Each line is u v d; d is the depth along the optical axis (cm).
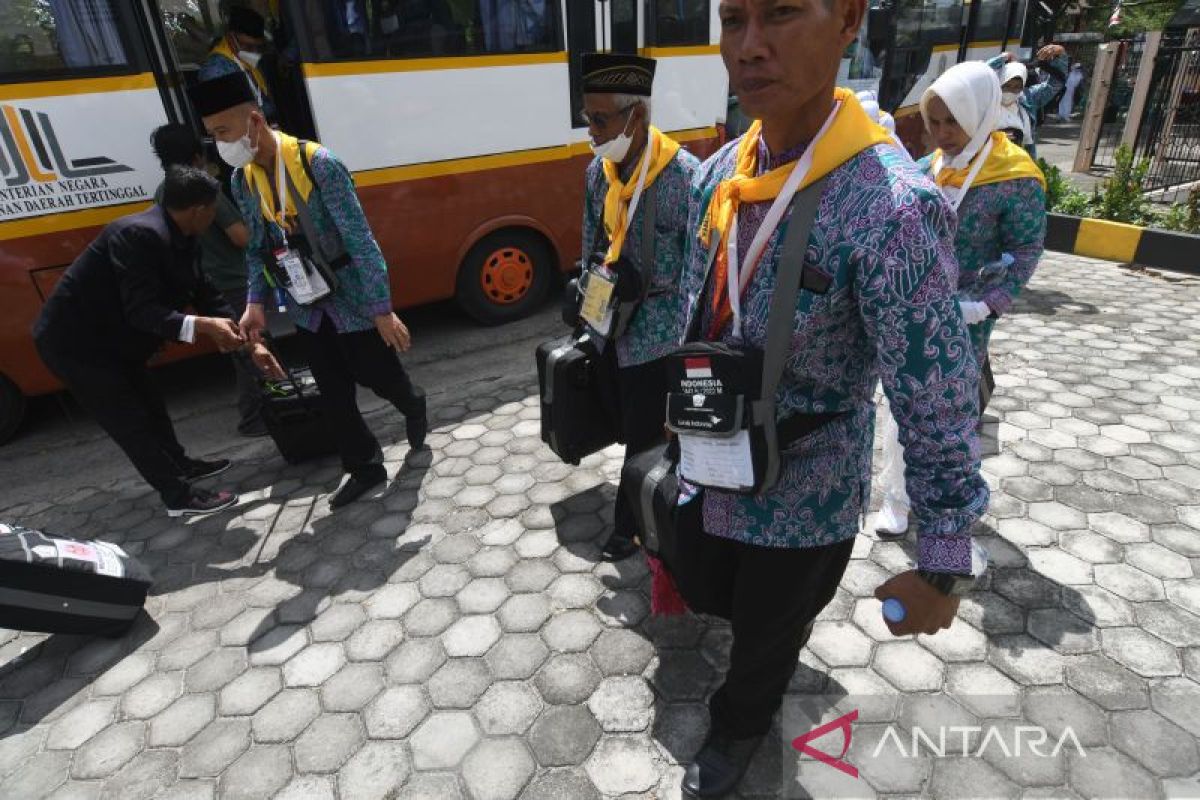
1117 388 368
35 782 198
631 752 192
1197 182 667
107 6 348
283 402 340
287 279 275
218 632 247
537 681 216
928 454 106
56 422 429
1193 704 193
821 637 222
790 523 136
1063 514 272
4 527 234
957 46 805
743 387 120
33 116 341
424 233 458
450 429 380
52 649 246
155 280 276
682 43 527
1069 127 1476
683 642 226
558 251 532
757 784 179
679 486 159
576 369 256
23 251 353
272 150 257
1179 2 1786
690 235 142
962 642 217
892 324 102
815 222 107
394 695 215
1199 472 294
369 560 279
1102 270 572
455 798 183
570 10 474
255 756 199
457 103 447
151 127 370
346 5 394
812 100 107
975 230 221
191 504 318
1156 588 233
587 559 269
